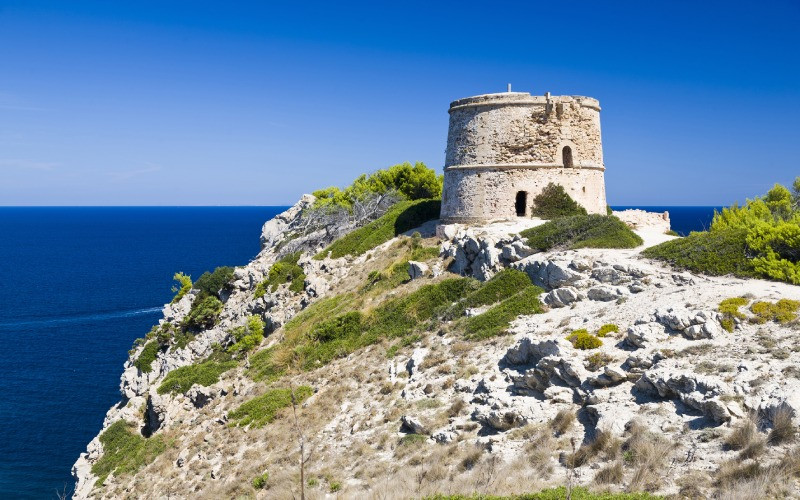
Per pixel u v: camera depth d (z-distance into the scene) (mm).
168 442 35656
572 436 18719
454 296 36469
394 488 18531
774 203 41781
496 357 26672
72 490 41469
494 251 37594
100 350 75375
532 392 22594
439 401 24969
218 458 29688
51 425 52562
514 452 18938
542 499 14422
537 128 48281
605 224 37500
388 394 28109
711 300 23812
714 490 13789
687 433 16422
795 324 20234
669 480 14734
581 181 49125
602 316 26016
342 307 44094
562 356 22156
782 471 13469
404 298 38688
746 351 19328
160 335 57625
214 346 50406
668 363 19812
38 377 64688
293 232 75875
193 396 39906
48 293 115812
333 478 22031
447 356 28984
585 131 49688
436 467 19438
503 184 48406
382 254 53375
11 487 42031
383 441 23500
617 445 16703
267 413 31453
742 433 15086
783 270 26094
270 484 23812
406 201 66938
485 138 49031
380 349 34156
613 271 29609
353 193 78438
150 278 135500
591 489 14953
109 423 49500
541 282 32750
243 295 60656
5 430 51219
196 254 183125
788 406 15320
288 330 45688
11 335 82375
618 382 20219
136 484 31891
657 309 23641
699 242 30438
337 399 29750
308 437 26953
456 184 51250
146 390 48906
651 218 49844
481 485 16766
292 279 56969
